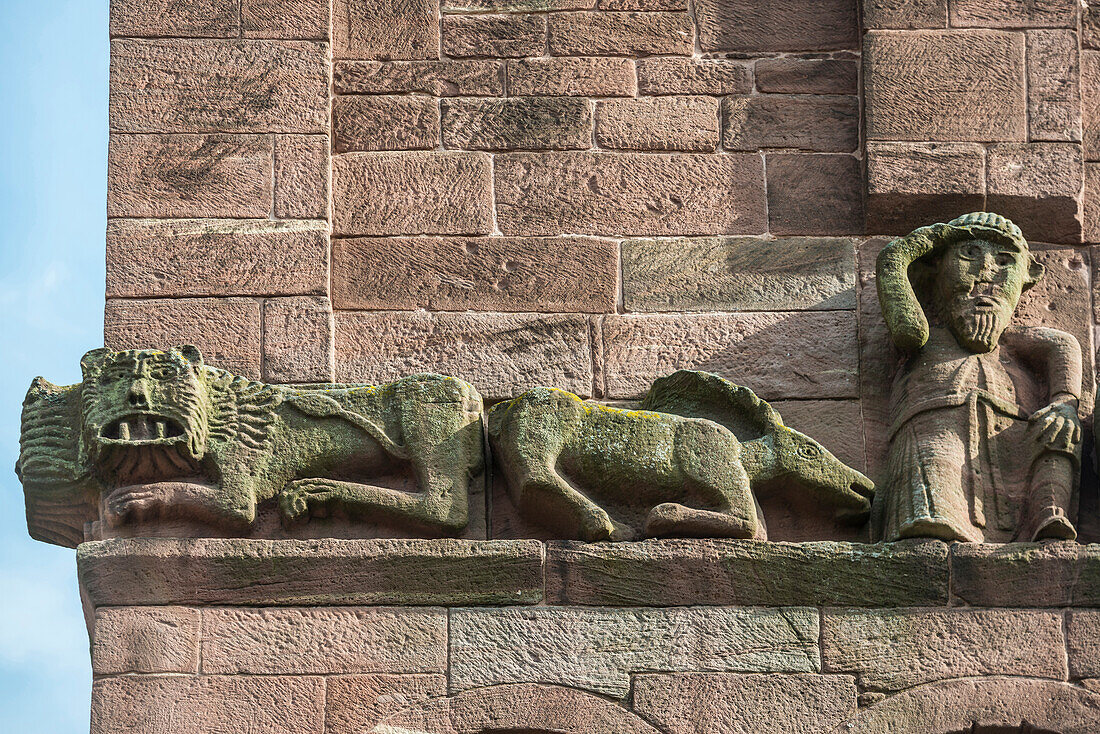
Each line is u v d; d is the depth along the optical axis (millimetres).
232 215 14086
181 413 13008
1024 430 13422
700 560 12812
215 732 12383
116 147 14180
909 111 14492
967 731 12547
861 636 12719
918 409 13445
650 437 13164
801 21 14984
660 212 14383
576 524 12938
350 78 14656
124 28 14492
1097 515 13367
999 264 13812
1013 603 12820
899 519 13086
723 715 12523
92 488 13109
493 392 13812
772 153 14609
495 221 14289
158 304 13812
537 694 12516
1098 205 14500
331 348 13805
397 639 12617
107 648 12516
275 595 12680
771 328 14062
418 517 12977
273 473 13094
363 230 14203
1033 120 14516
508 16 14891
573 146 14539
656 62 14812
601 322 14031
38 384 13484
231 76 14445
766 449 13273
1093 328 14156
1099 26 15070
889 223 14375
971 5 14789
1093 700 12594
